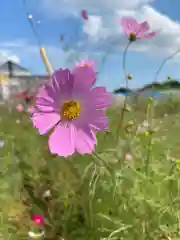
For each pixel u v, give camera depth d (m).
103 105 0.24
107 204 0.26
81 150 0.23
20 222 0.29
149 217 0.26
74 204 0.27
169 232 0.26
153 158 0.30
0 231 0.28
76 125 0.24
